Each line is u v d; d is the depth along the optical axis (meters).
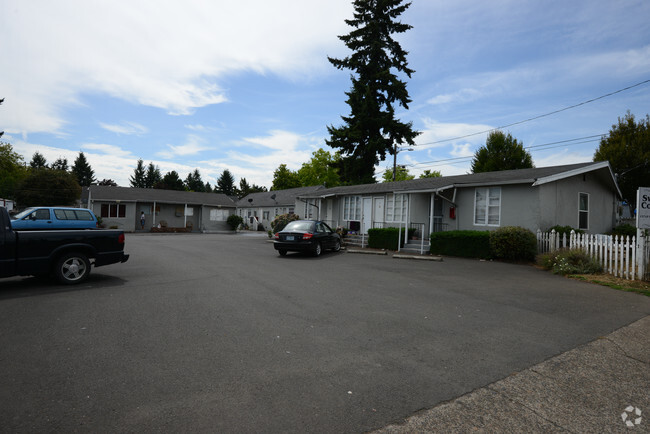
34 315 5.41
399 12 33.88
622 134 27.75
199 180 103.31
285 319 5.46
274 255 14.08
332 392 3.28
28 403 2.97
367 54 33.88
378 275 9.62
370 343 4.54
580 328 5.27
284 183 66.25
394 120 33.56
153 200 36.06
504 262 12.62
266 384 3.40
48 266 7.41
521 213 14.09
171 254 13.55
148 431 2.63
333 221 22.61
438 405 3.12
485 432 2.77
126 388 3.26
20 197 35.91
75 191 37.78
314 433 2.67
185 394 3.18
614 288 8.12
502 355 4.23
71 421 2.73
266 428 2.71
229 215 43.34
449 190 16.53
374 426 2.79
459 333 4.98
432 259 12.93
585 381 3.65
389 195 18.98
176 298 6.61
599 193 17.12
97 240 8.13
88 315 5.45
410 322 5.44
